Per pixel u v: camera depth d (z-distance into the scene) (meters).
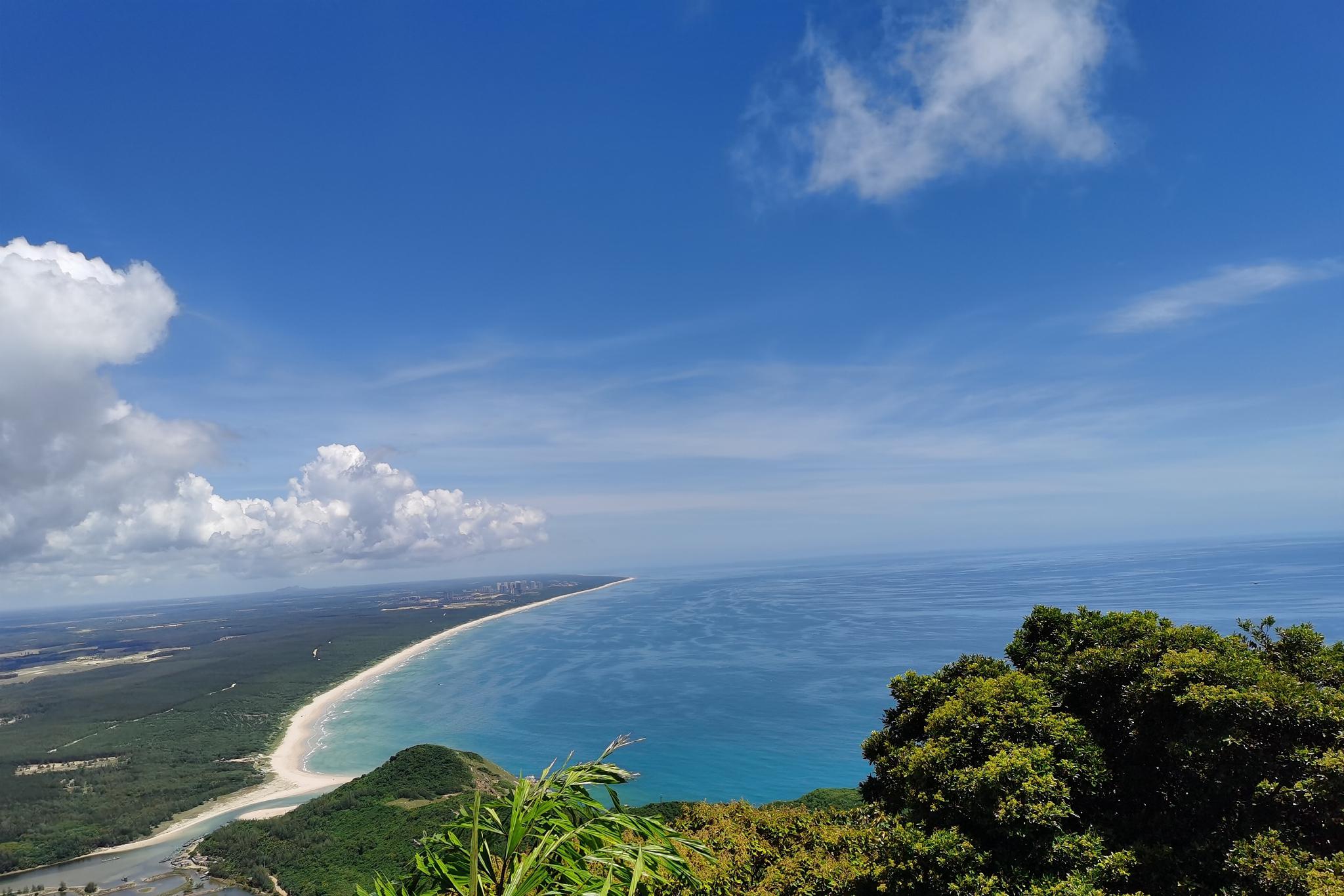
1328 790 10.93
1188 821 12.63
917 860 12.68
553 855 6.22
